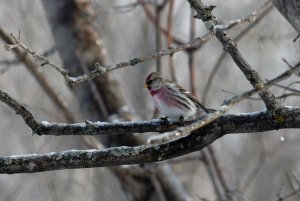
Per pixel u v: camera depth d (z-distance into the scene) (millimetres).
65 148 17578
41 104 17984
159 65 11289
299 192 9656
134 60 5965
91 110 11250
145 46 19734
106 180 17281
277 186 17828
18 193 17031
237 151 19719
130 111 11281
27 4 17703
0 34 11656
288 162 18188
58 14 11469
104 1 17688
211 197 19234
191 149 6461
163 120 6621
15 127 18578
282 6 6016
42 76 12406
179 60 19938
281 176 17906
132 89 18922
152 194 11180
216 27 5672
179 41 12180
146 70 19312
